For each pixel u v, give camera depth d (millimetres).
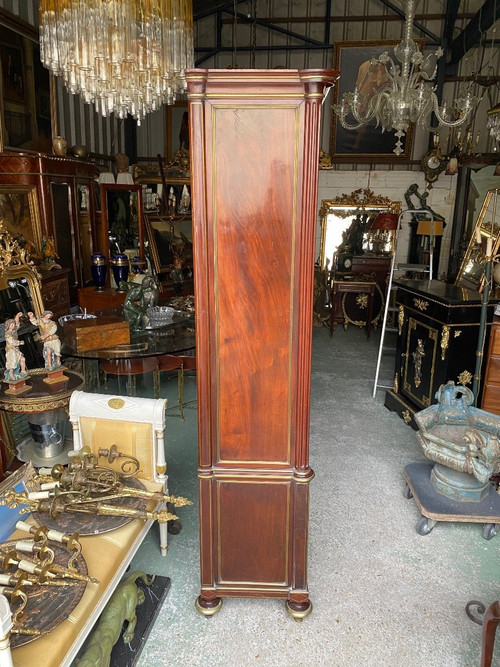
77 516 2035
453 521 2742
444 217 7367
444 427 2953
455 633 2066
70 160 4859
